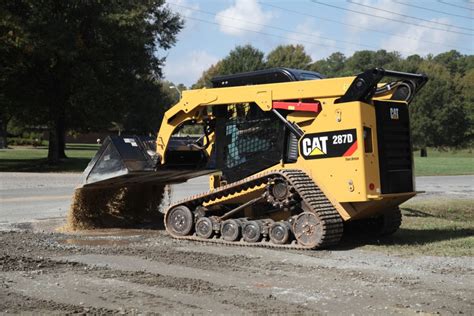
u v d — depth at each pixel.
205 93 10.47
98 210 11.86
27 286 6.60
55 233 10.84
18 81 33.81
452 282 6.84
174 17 38.81
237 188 9.86
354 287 6.60
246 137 10.23
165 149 10.84
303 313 5.58
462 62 106.44
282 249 9.09
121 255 8.58
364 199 8.68
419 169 35.12
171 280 6.91
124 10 33.62
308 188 9.04
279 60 78.81
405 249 8.97
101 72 34.19
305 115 9.40
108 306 5.79
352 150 8.80
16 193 18.84
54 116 35.50
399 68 73.44
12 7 31.42
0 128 68.94
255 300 6.04
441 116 70.25
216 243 9.74
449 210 14.74
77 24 33.31
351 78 8.97
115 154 10.55
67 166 35.41
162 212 13.00
